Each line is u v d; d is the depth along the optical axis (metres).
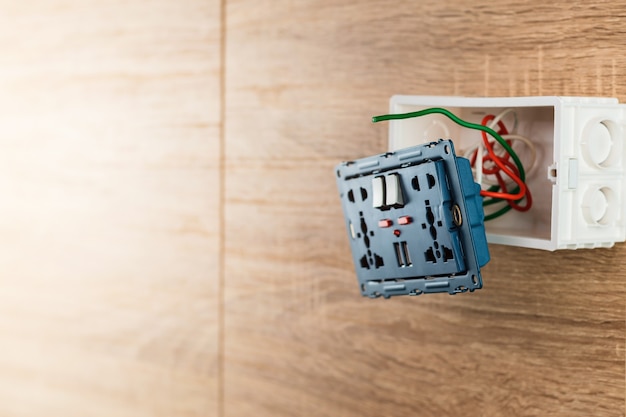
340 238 0.79
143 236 0.91
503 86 0.71
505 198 0.67
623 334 0.67
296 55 0.81
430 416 0.75
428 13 0.74
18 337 1.00
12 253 1.00
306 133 0.81
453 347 0.74
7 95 0.99
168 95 0.88
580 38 0.68
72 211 0.96
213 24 0.85
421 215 0.65
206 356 0.87
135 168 0.91
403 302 0.76
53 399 0.98
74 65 0.94
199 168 0.87
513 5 0.71
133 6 0.90
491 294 0.72
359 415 0.79
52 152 0.97
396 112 0.70
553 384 0.70
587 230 0.64
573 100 0.64
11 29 0.98
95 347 0.95
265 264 0.83
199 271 0.87
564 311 0.69
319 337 0.81
